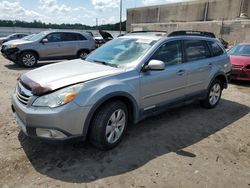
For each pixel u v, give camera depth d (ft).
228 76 20.03
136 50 14.11
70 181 9.88
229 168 11.27
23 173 10.28
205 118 17.13
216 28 118.52
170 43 14.88
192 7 159.74
